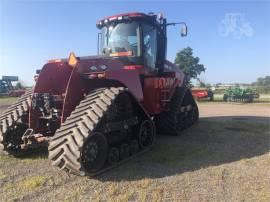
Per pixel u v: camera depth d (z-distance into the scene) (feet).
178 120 26.73
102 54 22.97
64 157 14.10
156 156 19.16
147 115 19.89
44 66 17.46
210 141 23.75
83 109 15.61
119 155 17.60
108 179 15.03
